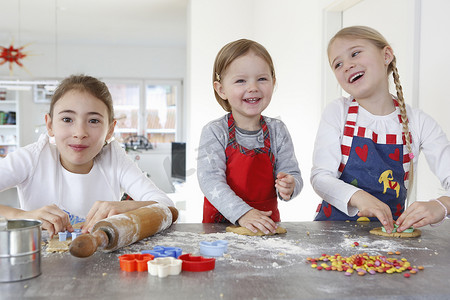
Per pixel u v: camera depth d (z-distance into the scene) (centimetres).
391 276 68
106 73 790
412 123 134
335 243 91
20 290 59
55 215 93
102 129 115
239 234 100
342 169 134
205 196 123
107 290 59
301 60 331
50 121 122
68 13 579
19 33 689
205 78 451
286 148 131
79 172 127
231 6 455
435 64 180
